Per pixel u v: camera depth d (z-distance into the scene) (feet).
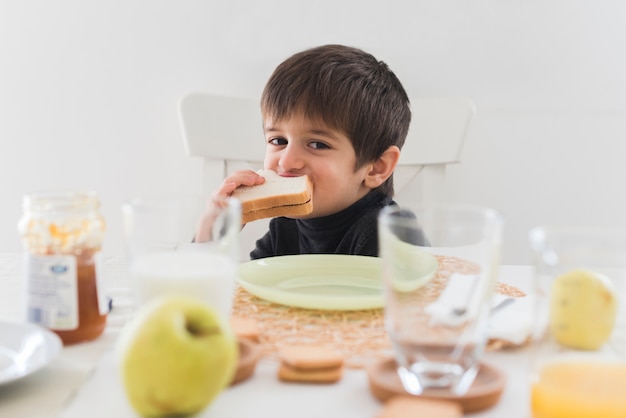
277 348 1.96
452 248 1.83
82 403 1.61
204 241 2.04
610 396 1.48
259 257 4.49
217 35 5.41
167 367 1.44
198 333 1.51
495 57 5.40
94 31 5.45
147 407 1.49
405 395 1.60
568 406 1.48
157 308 1.49
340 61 4.18
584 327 1.62
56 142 5.58
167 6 5.40
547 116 5.47
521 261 5.64
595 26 5.37
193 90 5.48
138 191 5.61
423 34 5.37
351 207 4.23
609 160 5.51
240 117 4.77
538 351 1.63
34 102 5.54
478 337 1.65
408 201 4.97
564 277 1.63
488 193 5.56
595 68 5.41
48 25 5.45
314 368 1.75
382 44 5.38
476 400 1.59
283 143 4.17
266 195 3.65
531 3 5.34
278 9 5.36
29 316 2.03
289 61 4.20
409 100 5.10
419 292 1.73
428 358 1.63
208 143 4.75
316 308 2.30
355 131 4.09
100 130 5.55
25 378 1.72
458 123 4.70
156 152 5.56
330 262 2.85
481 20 5.35
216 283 1.90
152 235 2.00
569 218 5.58
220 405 1.61
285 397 1.66
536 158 5.51
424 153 4.76
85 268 2.02
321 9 5.35
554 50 5.40
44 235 2.00
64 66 5.49
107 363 1.86
